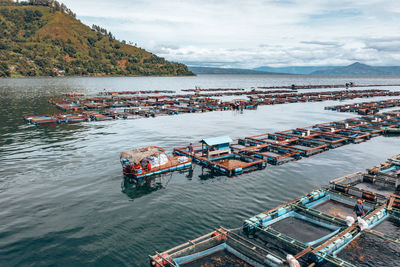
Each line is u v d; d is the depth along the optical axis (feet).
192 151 127.44
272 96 416.05
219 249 62.28
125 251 60.44
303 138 158.10
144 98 376.27
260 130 188.44
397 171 108.06
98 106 291.58
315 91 554.05
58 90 505.25
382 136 173.47
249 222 67.56
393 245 60.70
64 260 57.47
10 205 80.48
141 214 76.23
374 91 522.88
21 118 220.02
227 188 93.81
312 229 67.97
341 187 88.43
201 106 299.58
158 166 108.68
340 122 206.39
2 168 109.70
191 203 82.69
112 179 100.94
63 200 84.17
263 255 56.39
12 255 58.85
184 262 57.52
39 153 129.90
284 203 82.33
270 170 111.65
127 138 160.76
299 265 51.78
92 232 67.62
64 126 194.80
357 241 62.03
